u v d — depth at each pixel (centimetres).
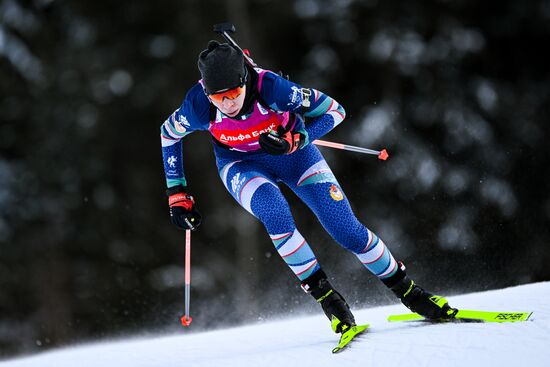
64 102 5222
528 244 4516
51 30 5331
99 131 5181
